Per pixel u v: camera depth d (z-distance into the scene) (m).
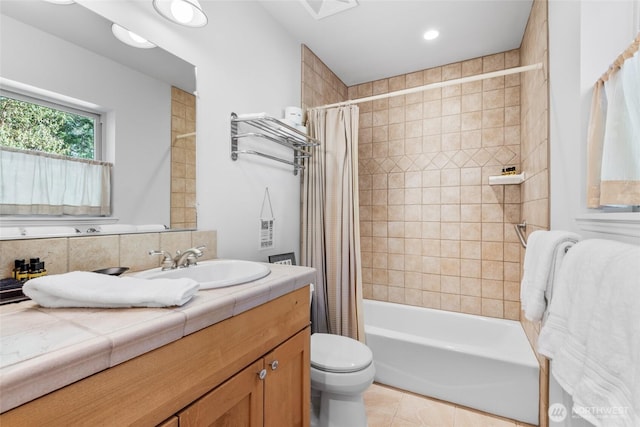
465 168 2.44
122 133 1.12
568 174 1.22
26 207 0.87
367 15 1.91
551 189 1.44
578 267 0.80
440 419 1.63
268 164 1.92
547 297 1.03
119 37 1.12
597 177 1.01
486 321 2.24
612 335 0.61
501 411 1.64
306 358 1.18
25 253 0.85
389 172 2.74
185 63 1.36
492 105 2.36
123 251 1.09
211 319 0.74
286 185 2.10
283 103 2.03
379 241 2.78
